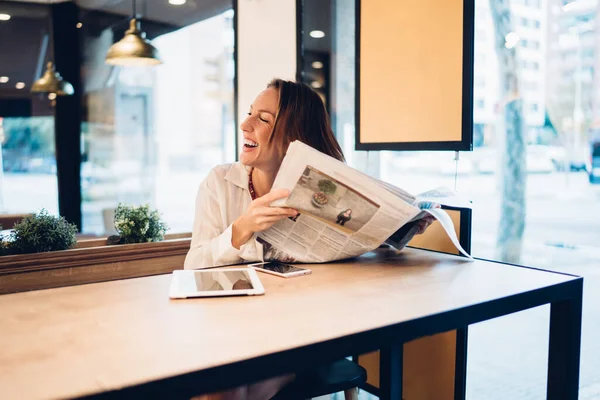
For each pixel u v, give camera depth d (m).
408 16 1.88
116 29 6.40
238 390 0.98
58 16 6.10
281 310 0.85
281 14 3.00
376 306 0.87
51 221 1.94
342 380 1.15
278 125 1.37
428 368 1.88
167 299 0.92
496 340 1.98
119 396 0.55
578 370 1.14
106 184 6.64
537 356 1.91
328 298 0.93
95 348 0.67
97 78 6.52
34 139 6.40
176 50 6.66
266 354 0.65
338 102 2.81
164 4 5.51
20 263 1.74
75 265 1.85
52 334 0.72
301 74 2.88
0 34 6.24
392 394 1.19
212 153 6.75
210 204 1.46
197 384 0.60
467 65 1.67
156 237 2.22
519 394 1.93
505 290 0.99
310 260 1.25
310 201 1.14
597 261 1.76
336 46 2.79
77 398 0.53
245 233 1.21
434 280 1.07
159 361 0.62
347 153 2.77
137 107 6.80
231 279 1.05
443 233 1.79
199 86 6.70
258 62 3.23
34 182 6.41
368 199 1.12
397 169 2.25
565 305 1.11
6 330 0.74
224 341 0.70
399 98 1.95
